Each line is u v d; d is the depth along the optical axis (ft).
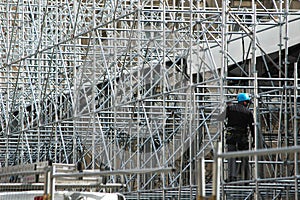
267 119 199.82
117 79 199.62
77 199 115.96
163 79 166.30
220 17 183.21
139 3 204.13
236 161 157.99
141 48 177.78
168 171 89.15
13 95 226.58
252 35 173.88
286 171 156.56
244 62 184.55
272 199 162.61
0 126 246.68
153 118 170.91
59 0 250.57
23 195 113.39
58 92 227.61
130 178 178.40
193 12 171.53
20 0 249.55
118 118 177.37
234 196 160.97
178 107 171.63
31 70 242.78
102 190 155.84
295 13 176.24
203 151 160.86
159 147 177.27
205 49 169.68
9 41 251.39
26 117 236.43
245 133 157.07
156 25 211.61
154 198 173.99
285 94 159.94
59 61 234.99
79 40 230.68
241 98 157.99
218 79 157.07
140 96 181.98
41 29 217.77
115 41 179.63
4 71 236.02
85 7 213.87
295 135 148.77
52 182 99.40
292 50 199.11
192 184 164.76
